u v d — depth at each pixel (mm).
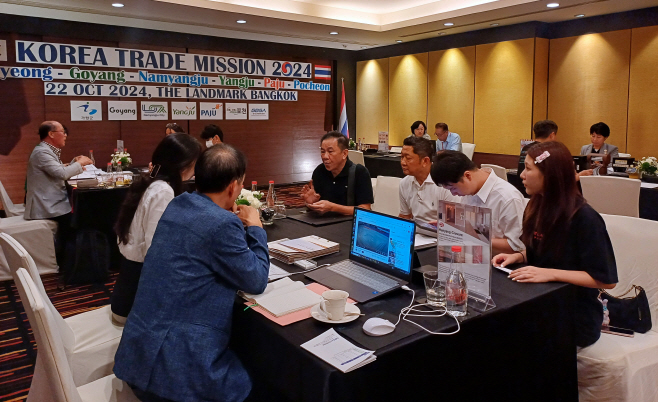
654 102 5988
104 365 1937
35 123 6566
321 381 1225
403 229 1750
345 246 2230
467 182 2213
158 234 1574
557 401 1784
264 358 1480
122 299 2041
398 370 1321
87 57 6828
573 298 1791
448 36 7859
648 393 1924
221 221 1515
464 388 1500
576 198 1871
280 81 8750
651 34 5922
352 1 7066
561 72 6848
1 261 4129
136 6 5867
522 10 6059
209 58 7898
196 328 1471
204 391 1424
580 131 6734
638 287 2037
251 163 8617
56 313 1833
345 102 9141
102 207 4219
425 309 1553
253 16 6457
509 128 7148
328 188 3209
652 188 4141
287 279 1807
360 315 1515
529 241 2016
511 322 1592
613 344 1922
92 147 7031
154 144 7566
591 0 5586
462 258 1648
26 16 6293
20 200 6547
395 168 6949
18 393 2504
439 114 8156
